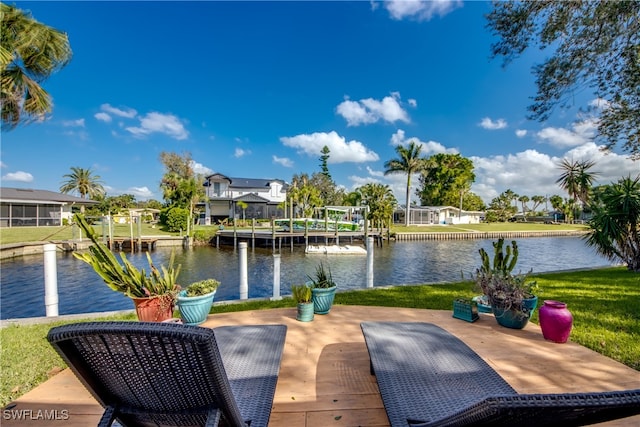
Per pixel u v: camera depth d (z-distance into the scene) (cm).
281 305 392
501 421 75
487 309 321
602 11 379
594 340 254
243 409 123
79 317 345
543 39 440
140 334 84
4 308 685
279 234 1780
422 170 3159
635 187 654
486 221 4581
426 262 1370
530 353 224
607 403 68
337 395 173
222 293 858
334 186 4181
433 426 95
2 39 508
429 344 186
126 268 291
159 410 102
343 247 1755
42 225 2138
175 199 2500
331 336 258
